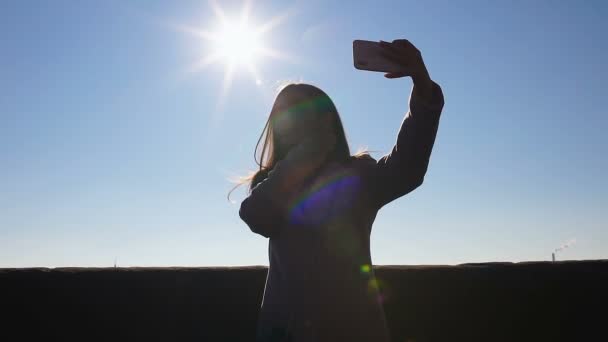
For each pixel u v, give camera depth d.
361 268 1.69
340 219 1.71
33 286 2.29
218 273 2.46
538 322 2.51
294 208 1.70
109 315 2.34
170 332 2.37
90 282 2.35
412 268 2.54
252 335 2.42
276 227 1.71
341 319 1.61
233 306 2.44
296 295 1.68
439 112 1.75
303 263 1.68
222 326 2.41
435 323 2.48
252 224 1.69
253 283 2.47
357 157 1.95
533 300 2.53
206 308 2.42
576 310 2.52
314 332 1.62
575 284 2.55
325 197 1.73
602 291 2.54
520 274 2.57
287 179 1.65
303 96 1.90
